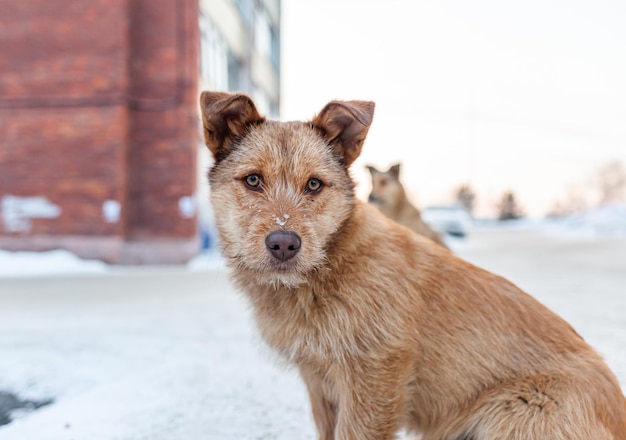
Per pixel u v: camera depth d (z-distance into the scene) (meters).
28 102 2.93
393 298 0.56
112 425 0.72
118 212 2.90
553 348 0.57
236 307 1.61
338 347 0.56
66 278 2.41
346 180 0.62
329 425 0.63
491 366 0.57
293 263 0.55
